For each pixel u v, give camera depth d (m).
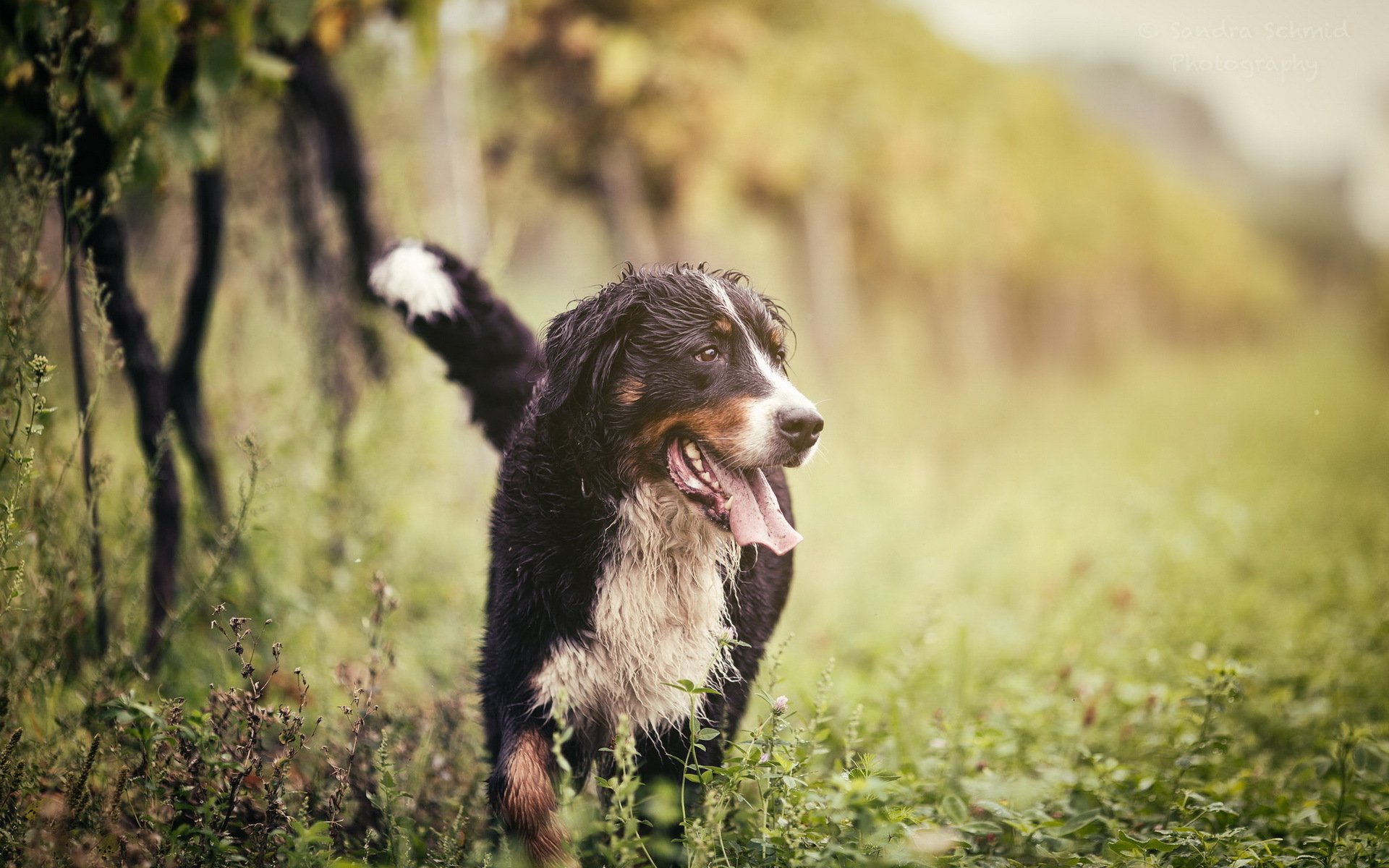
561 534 4.26
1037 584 9.38
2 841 3.57
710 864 3.72
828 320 23.50
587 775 4.43
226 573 5.51
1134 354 56.50
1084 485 14.56
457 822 4.00
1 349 4.42
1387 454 21.20
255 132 7.71
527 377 5.14
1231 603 8.45
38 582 4.55
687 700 4.40
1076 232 42.06
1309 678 6.82
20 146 5.46
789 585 5.24
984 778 4.78
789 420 4.25
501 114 16.84
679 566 4.42
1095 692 6.25
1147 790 4.75
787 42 22.09
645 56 17.23
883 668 6.48
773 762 3.80
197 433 6.28
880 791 4.01
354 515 7.04
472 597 6.67
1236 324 86.56
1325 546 11.18
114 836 3.76
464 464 9.38
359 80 8.81
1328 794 5.16
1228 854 4.13
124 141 5.30
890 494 11.79
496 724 4.48
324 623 5.95
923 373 26.77
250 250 7.65
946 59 30.05
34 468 4.54
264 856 3.68
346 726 4.71
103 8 4.89
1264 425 26.59
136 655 5.14
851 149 23.69
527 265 24.20
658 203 20.98
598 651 4.28
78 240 5.06
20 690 4.22
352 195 7.02
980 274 34.06
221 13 5.55
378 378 7.58
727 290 4.50
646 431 4.36
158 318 7.40
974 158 29.08
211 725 3.95
